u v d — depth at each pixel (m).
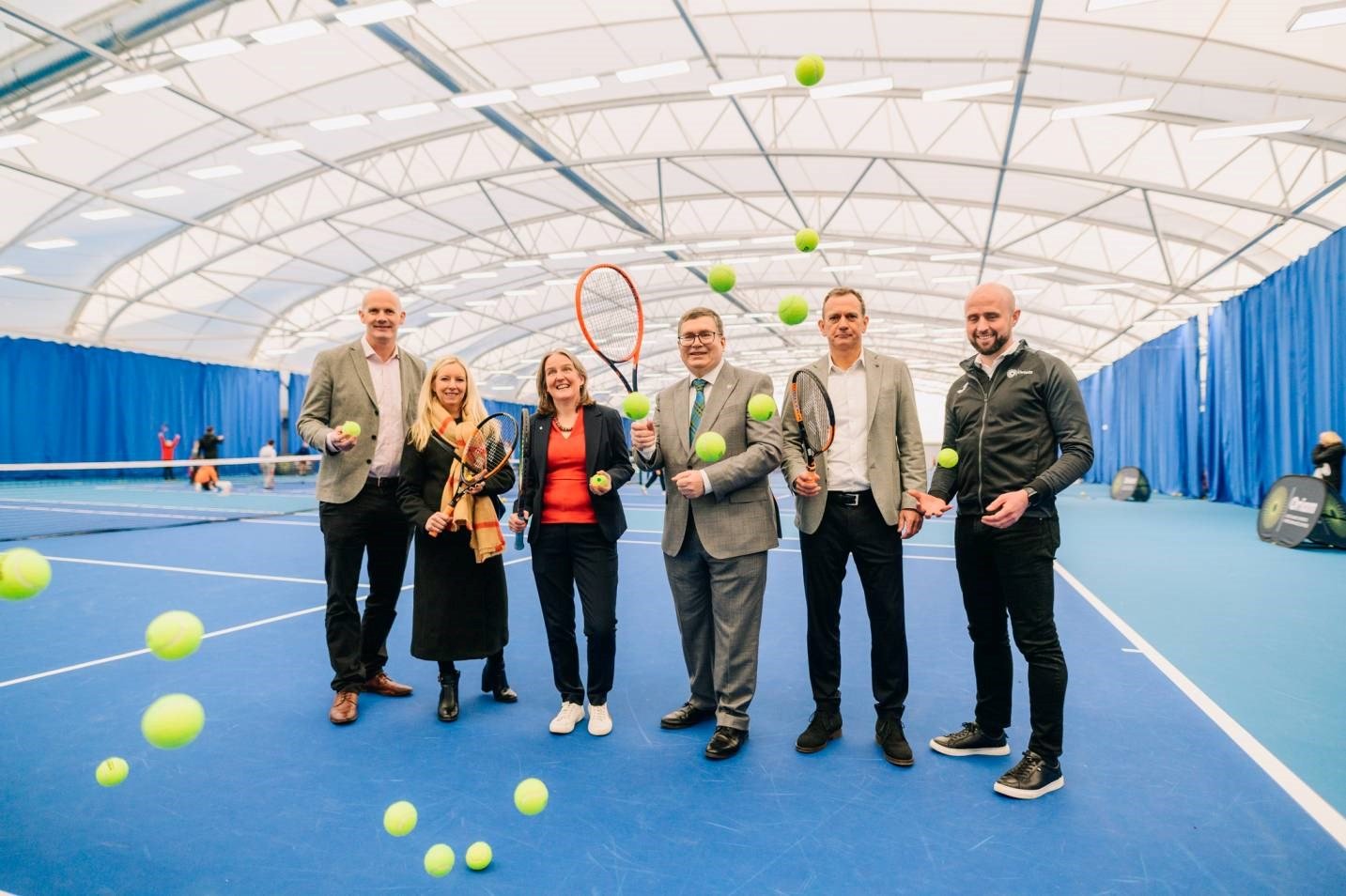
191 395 23.31
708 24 10.87
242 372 25.03
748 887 1.95
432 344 29.77
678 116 14.56
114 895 1.91
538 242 21.98
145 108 12.39
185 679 3.64
